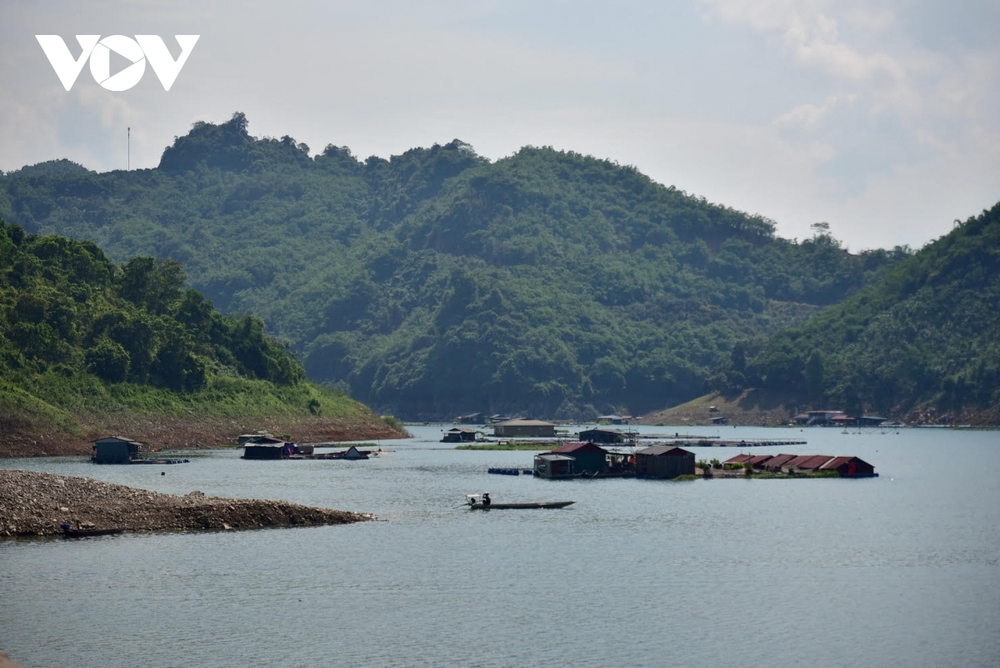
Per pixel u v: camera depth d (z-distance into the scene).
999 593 88.12
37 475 115.31
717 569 96.56
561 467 177.75
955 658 70.81
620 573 94.19
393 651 70.94
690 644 73.19
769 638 74.69
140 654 69.81
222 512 113.06
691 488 163.25
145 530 108.00
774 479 182.62
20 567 91.81
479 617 79.00
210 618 78.00
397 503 139.00
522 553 102.50
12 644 71.62
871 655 71.25
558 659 69.69
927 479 187.75
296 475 178.12
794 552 105.38
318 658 69.38
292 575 91.12
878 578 93.56
